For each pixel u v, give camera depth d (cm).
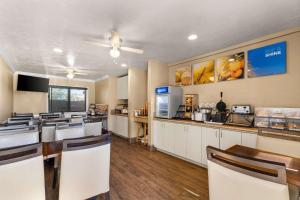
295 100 229
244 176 84
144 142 461
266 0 164
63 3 170
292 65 232
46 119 394
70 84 670
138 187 226
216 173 98
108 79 625
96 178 155
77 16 195
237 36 256
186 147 320
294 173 114
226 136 257
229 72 306
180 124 333
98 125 321
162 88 385
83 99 710
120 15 193
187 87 388
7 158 107
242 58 287
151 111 404
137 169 286
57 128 238
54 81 629
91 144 151
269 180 77
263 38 257
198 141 299
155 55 359
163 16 195
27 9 180
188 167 295
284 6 175
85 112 688
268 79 256
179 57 375
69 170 139
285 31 234
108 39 264
